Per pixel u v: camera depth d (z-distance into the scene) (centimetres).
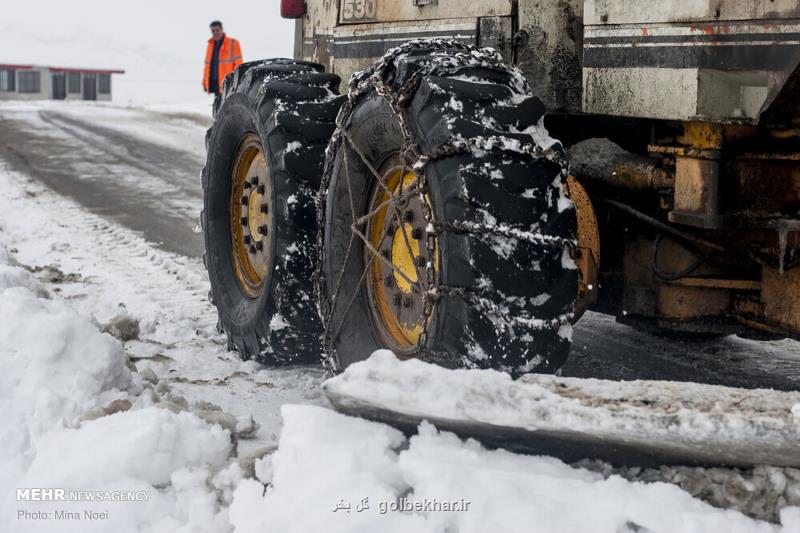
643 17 430
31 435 408
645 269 498
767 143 418
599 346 594
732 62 391
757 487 307
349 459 336
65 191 1359
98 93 5869
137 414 395
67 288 804
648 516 299
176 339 632
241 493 342
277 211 531
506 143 390
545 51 491
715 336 593
